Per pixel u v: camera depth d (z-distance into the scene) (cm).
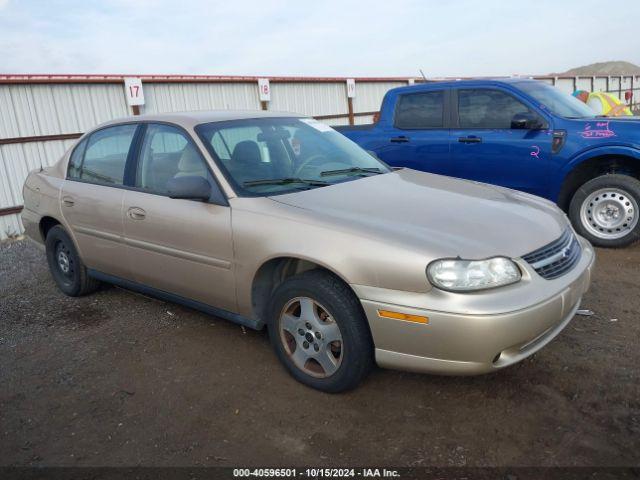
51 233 478
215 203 333
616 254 536
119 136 417
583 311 395
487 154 608
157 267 378
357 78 1566
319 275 294
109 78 1001
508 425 268
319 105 1471
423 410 285
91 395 319
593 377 307
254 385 319
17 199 898
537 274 271
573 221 573
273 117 413
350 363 285
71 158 465
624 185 535
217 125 373
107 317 437
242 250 316
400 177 381
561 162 559
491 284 255
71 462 259
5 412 306
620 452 244
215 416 290
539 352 338
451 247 262
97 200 414
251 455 257
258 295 329
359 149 435
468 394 297
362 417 282
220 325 406
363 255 270
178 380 330
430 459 247
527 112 583
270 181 345
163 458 258
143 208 374
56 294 502
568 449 248
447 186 364
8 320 444
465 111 629
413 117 673
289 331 315
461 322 249
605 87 2731
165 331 402
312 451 258
